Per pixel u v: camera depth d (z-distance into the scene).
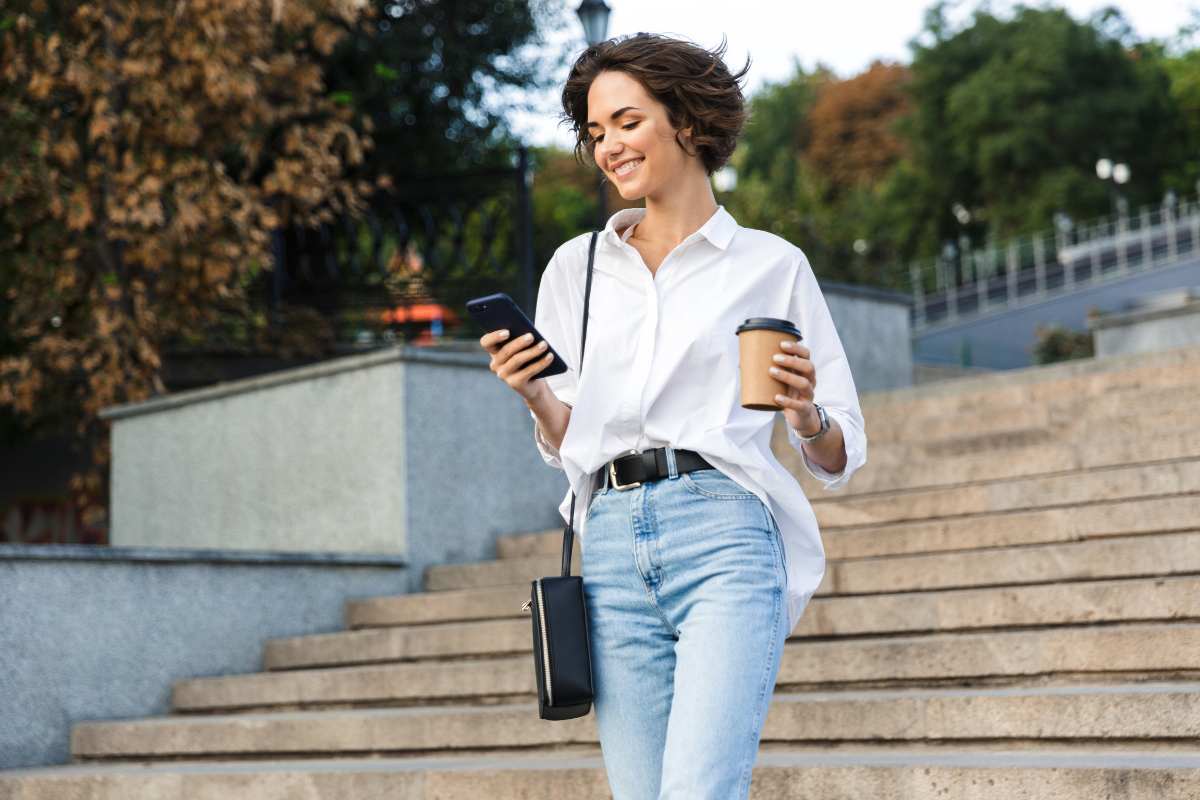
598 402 2.44
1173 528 5.16
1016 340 28.16
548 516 7.75
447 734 5.07
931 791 3.66
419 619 6.60
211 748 5.62
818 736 4.37
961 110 48.12
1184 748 3.80
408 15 13.04
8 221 9.34
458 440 7.35
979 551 5.57
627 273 2.46
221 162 10.38
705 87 2.42
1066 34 47.66
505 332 2.34
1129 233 40.22
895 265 15.79
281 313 10.77
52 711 6.02
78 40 9.20
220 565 6.62
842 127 57.22
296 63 9.62
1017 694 4.09
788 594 2.45
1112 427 6.71
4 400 9.33
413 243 11.90
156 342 9.49
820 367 2.51
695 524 2.33
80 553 6.14
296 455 7.55
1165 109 48.62
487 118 13.88
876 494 6.75
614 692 2.36
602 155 2.47
